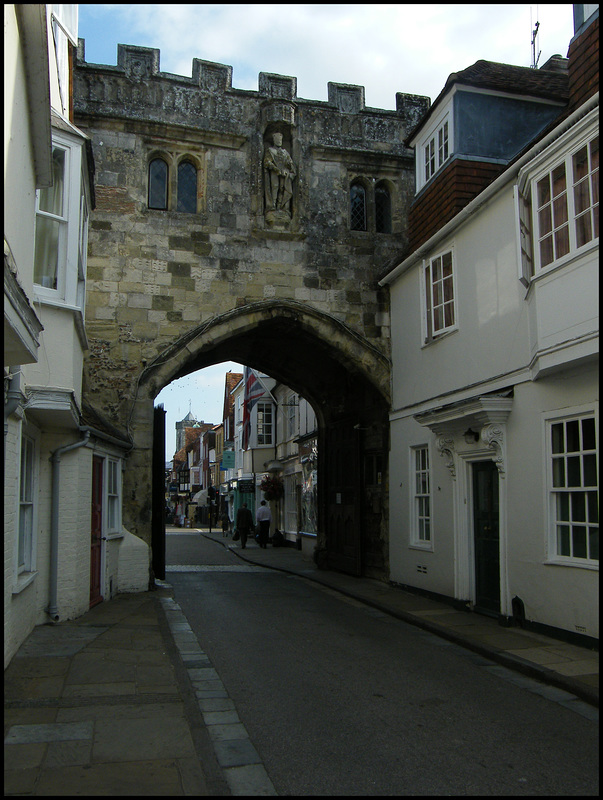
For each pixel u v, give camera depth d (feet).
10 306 15.58
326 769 15.01
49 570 29.43
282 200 48.21
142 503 43.19
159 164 47.65
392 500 46.65
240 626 32.32
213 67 47.93
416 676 23.35
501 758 15.75
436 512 39.65
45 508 29.35
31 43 19.48
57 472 29.78
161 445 50.26
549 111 42.52
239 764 15.21
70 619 30.12
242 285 46.75
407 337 45.62
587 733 17.62
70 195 30.42
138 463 43.45
